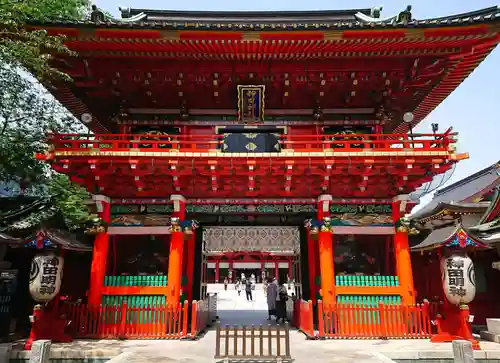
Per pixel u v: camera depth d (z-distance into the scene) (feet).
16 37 41.60
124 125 51.70
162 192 47.96
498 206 60.49
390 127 65.77
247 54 45.29
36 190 62.49
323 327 41.60
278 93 50.93
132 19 68.23
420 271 54.29
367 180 46.26
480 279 54.95
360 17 68.59
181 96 50.47
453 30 41.09
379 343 38.88
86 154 42.78
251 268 215.10
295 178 46.70
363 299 44.68
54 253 39.58
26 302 49.37
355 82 48.37
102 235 45.93
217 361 29.58
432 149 43.45
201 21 70.64
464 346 31.22
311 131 51.72
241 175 45.78
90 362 34.94
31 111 54.75
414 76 47.93
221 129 51.49
